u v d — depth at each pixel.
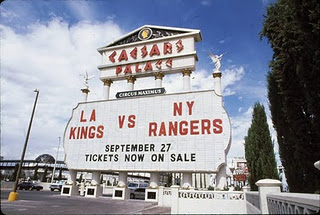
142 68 24.50
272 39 18.45
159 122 20.75
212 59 22.62
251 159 23.81
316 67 12.88
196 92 20.55
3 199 19.03
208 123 19.27
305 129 16.25
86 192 21.94
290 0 12.85
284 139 18.75
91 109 23.77
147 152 20.22
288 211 5.57
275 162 21.81
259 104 24.42
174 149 19.47
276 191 8.05
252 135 23.98
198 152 18.73
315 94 13.91
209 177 53.94
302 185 16.84
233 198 13.28
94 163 21.73
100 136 22.38
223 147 18.28
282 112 19.23
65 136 23.66
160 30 25.66
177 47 23.80
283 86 17.91
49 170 64.25
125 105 22.59
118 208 14.45
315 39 11.29
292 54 15.69
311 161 15.70
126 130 21.62
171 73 24.06
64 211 12.72
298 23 11.94
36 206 14.59
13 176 57.38
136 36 26.48
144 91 22.72
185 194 13.69
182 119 20.11
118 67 25.55
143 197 28.50
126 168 20.44
